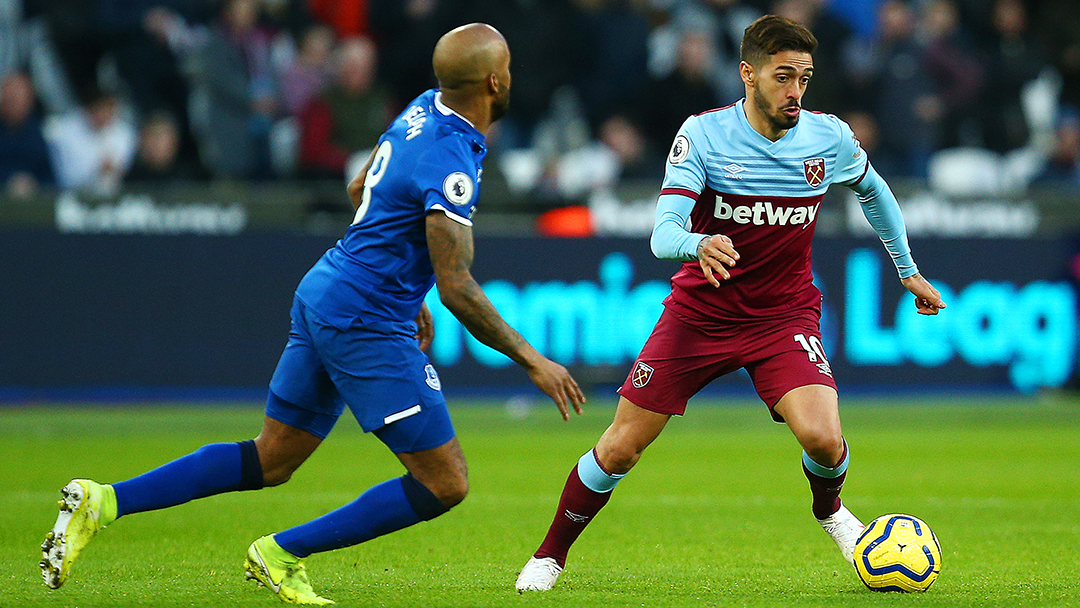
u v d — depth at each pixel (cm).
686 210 1720
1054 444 3869
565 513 1739
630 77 5638
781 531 2344
